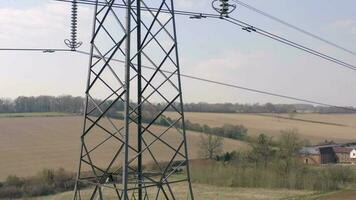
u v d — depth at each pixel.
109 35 20.42
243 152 86.19
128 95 19.06
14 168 67.94
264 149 82.19
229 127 99.19
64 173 66.81
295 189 70.94
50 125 91.94
